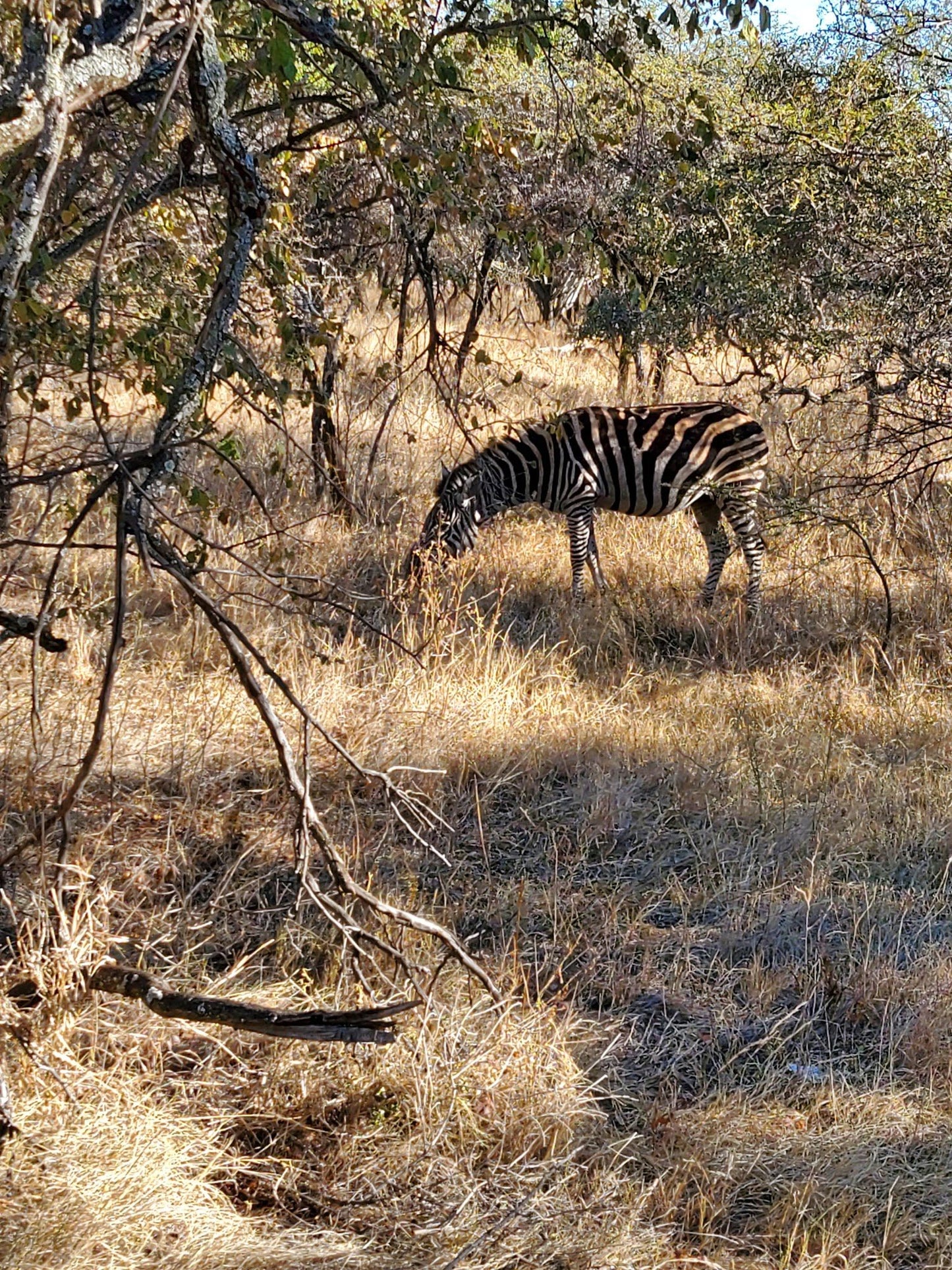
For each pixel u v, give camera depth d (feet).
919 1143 15.49
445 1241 13.44
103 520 33.45
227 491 35.29
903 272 33.83
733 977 18.83
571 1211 13.98
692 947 19.69
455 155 17.33
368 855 21.50
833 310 37.32
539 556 37.99
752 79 37.35
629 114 20.06
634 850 22.58
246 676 14.24
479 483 33.09
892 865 21.88
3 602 28.25
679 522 40.91
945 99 34.83
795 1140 15.48
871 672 30.27
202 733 24.68
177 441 13.48
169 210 20.08
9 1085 14.38
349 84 18.24
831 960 19.24
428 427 46.24
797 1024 17.88
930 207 34.19
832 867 21.71
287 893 20.44
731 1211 14.49
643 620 33.04
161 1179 13.44
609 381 57.93
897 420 36.47
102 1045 15.52
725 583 36.68
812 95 36.06
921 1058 17.04
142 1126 14.12
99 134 19.26
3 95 12.30
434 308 20.40
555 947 19.44
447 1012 16.38
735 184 36.65
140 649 28.37
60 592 26.76
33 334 17.40
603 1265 13.15
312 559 33.30
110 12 14.38
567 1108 15.44
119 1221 12.76
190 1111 15.01
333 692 26.71
